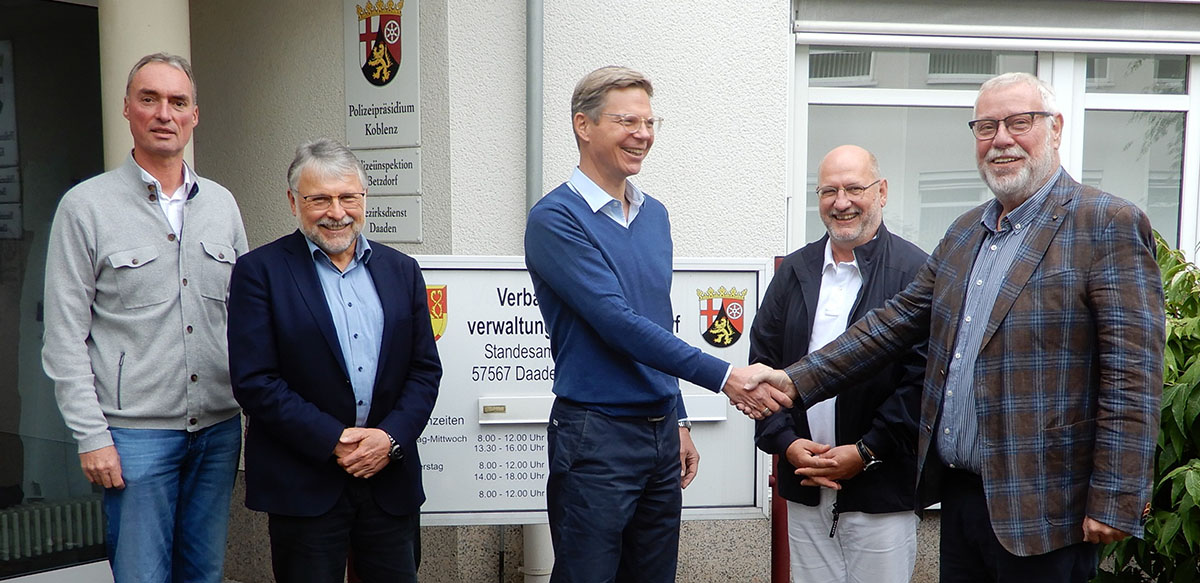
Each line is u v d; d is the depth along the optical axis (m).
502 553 4.24
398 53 4.15
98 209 2.79
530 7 4.05
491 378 3.45
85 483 4.32
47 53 4.26
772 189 4.44
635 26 4.27
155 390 2.83
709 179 4.39
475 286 3.43
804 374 2.90
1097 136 5.03
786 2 4.39
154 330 2.83
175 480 2.92
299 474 2.73
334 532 2.77
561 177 4.25
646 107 2.76
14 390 4.17
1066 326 2.43
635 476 2.78
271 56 4.54
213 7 4.72
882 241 3.08
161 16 3.88
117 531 2.84
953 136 4.95
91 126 4.42
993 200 2.71
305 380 2.74
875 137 4.90
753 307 3.51
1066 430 2.43
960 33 4.73
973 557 2.68
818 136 4.86
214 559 3.02
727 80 4.36
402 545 2.90
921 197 4.97
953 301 2.65
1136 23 4.84
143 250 2.82
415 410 2.86
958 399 2.59
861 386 3.02
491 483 3.47
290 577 2.79
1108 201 2.44
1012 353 2.47
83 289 2.77
